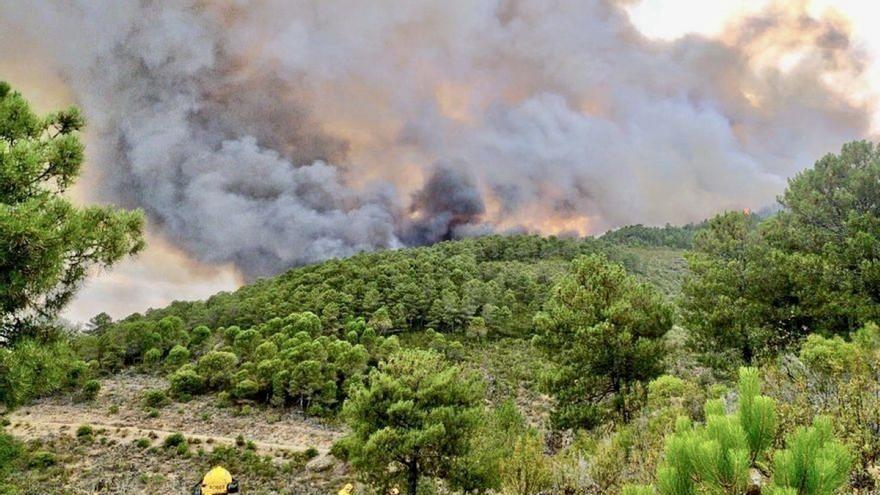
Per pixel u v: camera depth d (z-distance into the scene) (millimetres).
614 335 18375
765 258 19828
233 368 72500
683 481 2793
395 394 19500
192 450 43938
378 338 82625
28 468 35562
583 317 20016
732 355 19531
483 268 145125
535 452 7969
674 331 23562
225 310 114438
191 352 88188
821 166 19281
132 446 44250
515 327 98625
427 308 103312
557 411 19422
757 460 3164
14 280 7754
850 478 4023
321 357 68438
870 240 15539
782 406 4910
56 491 31641
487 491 18281
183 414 58250
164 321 91312
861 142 18484
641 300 19859
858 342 7031
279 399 61312
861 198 17625
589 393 19297
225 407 61469
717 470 2551
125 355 85688
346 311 104000
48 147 9219
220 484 4715
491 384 61062
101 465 38625
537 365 67938
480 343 90125
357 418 20109
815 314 16703
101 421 53781
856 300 15281
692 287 22281
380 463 18859
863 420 4629
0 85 10422
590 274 21219
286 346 76250
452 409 18938
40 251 7996
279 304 110188
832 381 6082
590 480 7223
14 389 8047
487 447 18359
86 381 65062
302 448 46031
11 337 8867
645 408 10250
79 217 9109
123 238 10062
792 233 19422
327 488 34406
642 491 2885
